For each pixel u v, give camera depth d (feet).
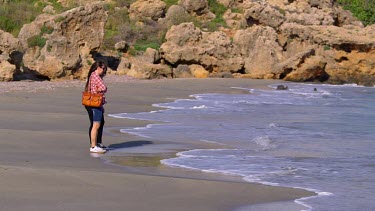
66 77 112.06
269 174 39.68
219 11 168.76
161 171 38.99
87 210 28.14
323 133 61.00
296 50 154.10
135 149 47.98
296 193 34.01
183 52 135.85
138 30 150.30
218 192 33.01
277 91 114.01
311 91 117.70
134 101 86.63
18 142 47.57
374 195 34.35
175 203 30.30
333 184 37.11
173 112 75.72
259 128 63.36
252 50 144.05
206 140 54.13
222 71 140.05
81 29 119.34
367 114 80.43
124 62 128.77
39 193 30.66
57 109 70.90
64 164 39.70
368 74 150.30
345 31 154.20
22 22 140.56
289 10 169.99
